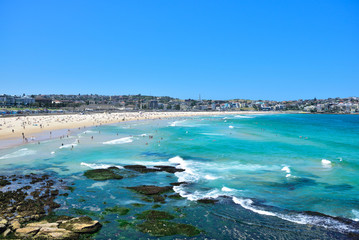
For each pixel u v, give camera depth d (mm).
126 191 24016
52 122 97750
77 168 32188
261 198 22375
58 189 24359
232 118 169750
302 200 21875
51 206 20188
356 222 17891
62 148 45781
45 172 30359
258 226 17469
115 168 32031
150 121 124938
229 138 59719
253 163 34781
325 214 19203
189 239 15844
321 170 30984
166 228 17047
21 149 44562
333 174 29297
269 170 31172
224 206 20656
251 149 44906
